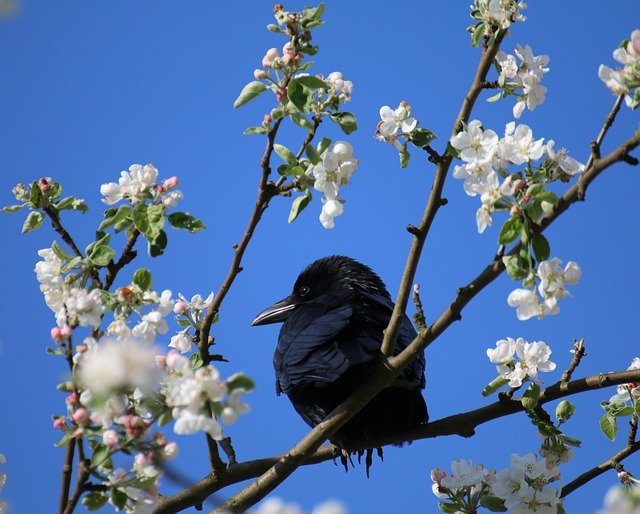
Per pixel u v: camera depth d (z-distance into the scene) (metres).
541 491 9.38
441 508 9.55
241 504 9.70
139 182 8.79
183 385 6.52
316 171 8.23
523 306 7.47
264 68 8.26
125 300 8.43
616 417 10.09
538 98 8.97
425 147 8.92
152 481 7.20
